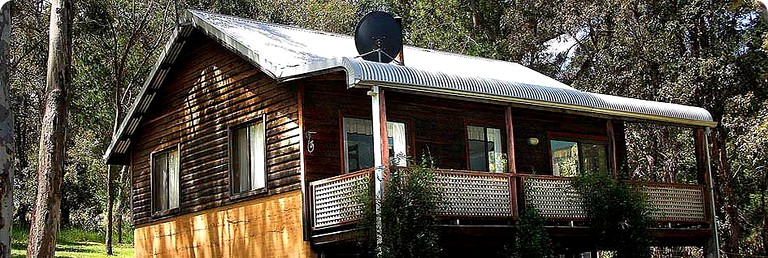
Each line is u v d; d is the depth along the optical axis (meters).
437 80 12.55
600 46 28.70
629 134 27.52
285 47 15.27
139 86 29.11
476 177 13.12
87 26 25.94
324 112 14.24
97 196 35.09
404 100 15.26
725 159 26.23
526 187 13.75
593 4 28.12
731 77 24.94
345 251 13.84
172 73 17.48
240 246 15.13
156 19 28.72
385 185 11.91
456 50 32.19
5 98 3.86
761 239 27.62
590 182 14.55
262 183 14.84
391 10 36.44
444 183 12.68
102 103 28.47
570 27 29.73
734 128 26.00
